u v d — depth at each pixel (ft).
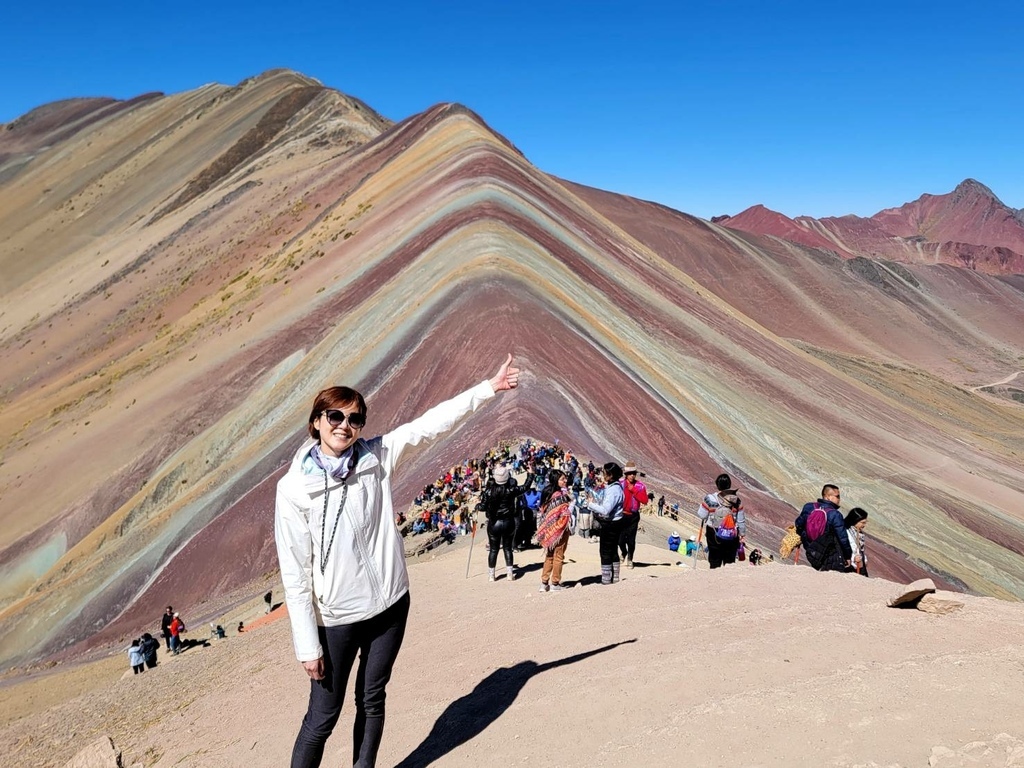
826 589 22.29
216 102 552.41
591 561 40.24
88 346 281.95
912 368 371.35
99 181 512.63
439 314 143.43
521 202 213.25
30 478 166.09
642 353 156.87
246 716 21.70
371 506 12.36
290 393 151.33
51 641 99.66
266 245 295.07
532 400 101.55
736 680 14.62
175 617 67.97
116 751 20.57
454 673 19.49
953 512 145.28
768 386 180.55
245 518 109.09
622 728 13.53
